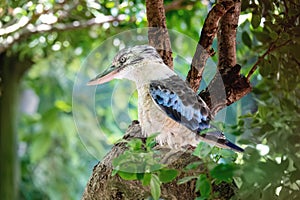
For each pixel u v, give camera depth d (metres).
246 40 3.66
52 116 7.88
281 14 3.47
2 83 7.66
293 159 3.05
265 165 2.81
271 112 3.44
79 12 5.20
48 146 7.98
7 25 5.07
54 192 8.55
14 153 8.16
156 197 2.62
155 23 3.09
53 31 5.32
